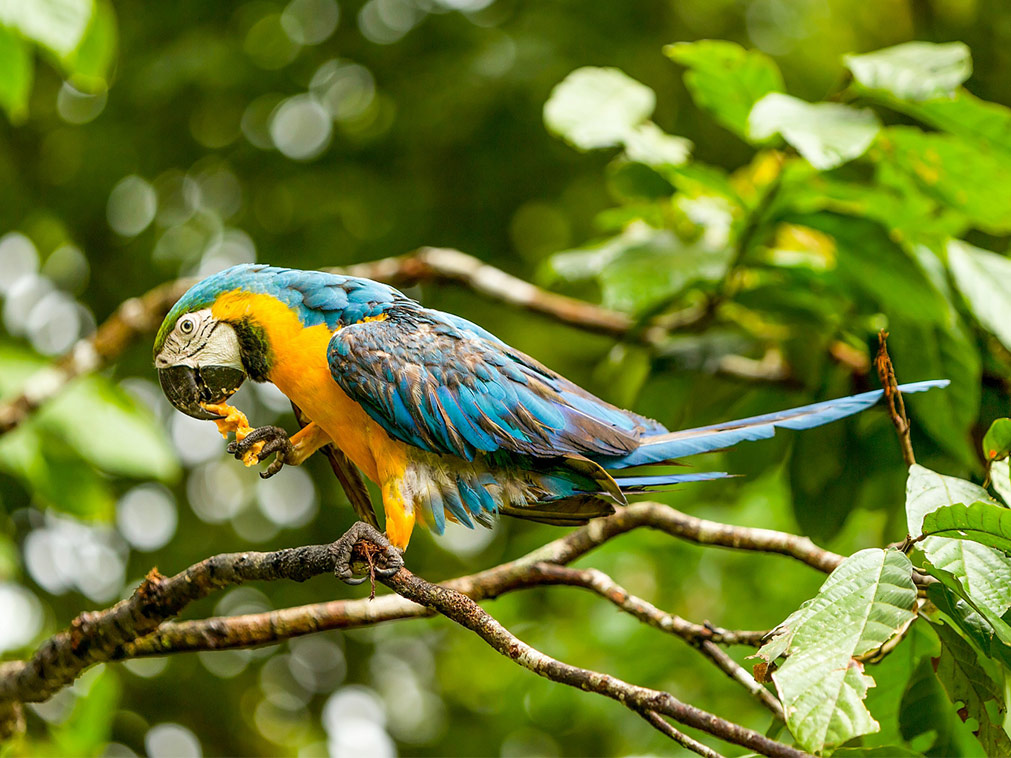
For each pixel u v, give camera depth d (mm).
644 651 11055
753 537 6980
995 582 4758
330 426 6680
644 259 8414
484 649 17734
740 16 16547
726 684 10656
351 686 19203
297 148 15945
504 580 7098
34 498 12000
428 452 6516
